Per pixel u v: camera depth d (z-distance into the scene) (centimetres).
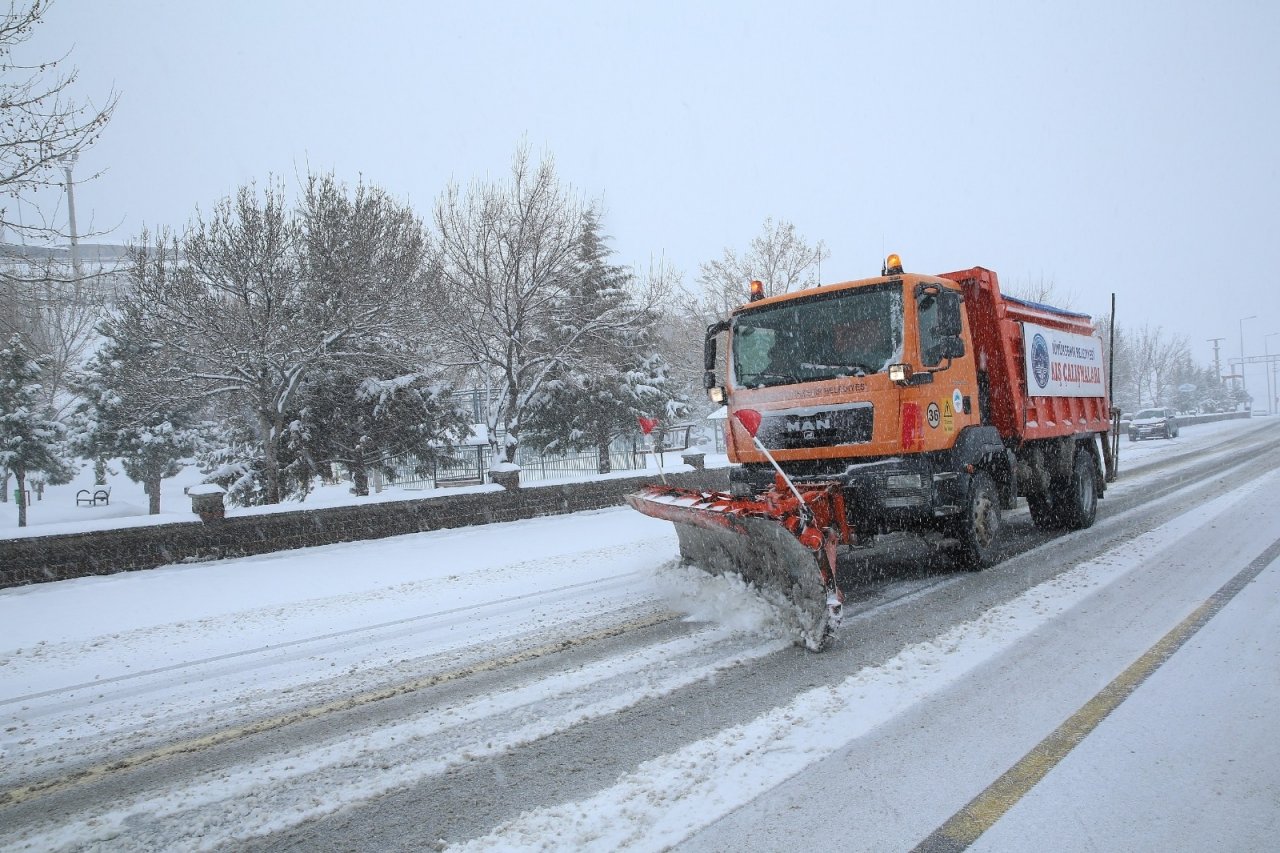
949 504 715
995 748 371
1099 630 553
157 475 2945
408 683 534
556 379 2500
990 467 831
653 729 418
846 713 423
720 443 3628
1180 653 494
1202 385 9469
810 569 540
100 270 1390
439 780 374
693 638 593
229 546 1155
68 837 344
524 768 380
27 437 2752
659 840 304
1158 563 768
